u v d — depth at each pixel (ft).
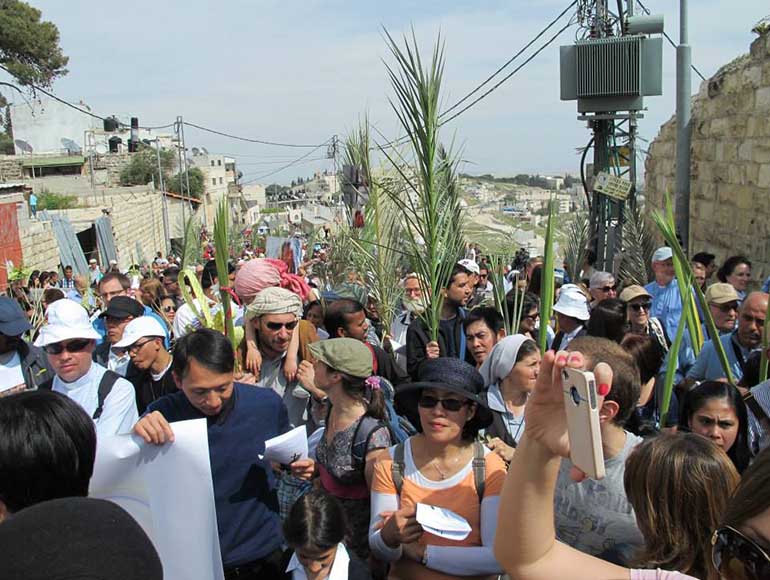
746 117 31.86
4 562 3.88
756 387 12.22
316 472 13.21
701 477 7.53
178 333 22.00
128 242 105.19
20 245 58.90
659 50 39.22
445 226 18.61
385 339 21.66
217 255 16.08
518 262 40.86
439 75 17.48
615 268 37.96
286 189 288.92
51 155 155.43
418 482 10.82
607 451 9.62
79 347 12.94
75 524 4.09
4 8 131.85
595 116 40.98
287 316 15.05
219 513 11.22
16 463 6.14
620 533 9.41
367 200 23.80
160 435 9.48
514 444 13.34
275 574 11.60
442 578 10.52
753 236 31.19
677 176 33.91
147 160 161.58
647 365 13.80
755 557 4.43
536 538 5.37
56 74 140.36
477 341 17.63
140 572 4.08
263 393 11.84
